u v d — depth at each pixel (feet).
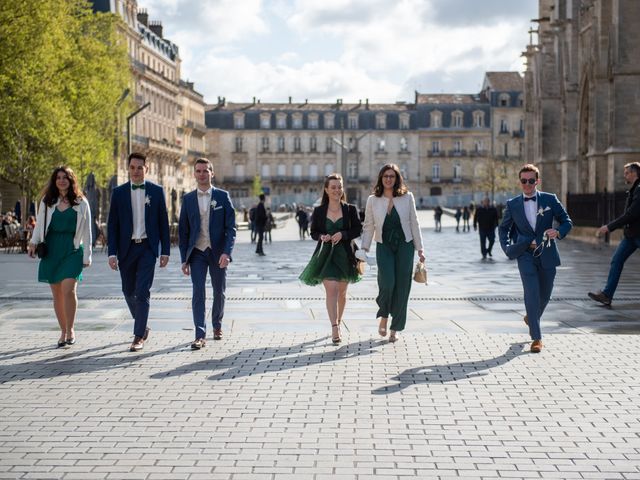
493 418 23.52
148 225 34.24
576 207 142.41
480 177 455.22
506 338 36.50
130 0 278.26
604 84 142.92
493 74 488.85
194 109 411.34
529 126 214.90
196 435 21.84
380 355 32.55
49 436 21.75
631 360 31.53
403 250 35.40
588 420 23.36
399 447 20.84
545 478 18.63
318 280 35.63
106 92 150.20
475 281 65.21
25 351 33.37
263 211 105.50
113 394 26.21
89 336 36.96
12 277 68.03
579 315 43.78
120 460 19.84
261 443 21.16
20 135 134.92
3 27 121.08
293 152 486.79
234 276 70.59
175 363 30.96
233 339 36.29
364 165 487.61
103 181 159.63
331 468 19.25
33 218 115.85
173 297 52.54
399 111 486.79
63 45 132.87
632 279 65.36
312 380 28.14
